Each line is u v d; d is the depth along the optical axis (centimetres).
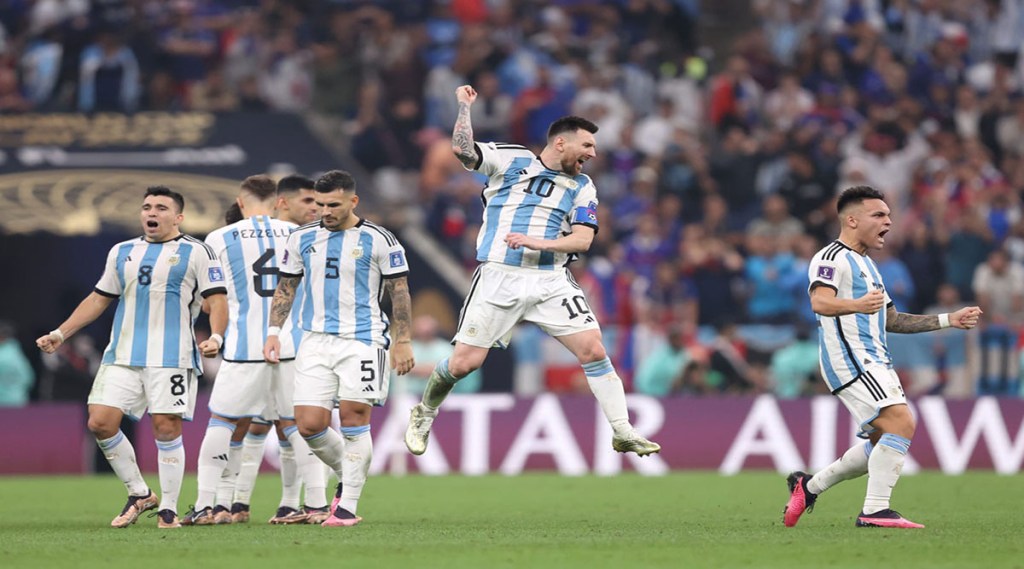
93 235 5944
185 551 2591
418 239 6353
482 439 5684
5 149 6606
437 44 8325
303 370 3080
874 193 3012
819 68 8156
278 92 8100
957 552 2552
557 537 2870
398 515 3625
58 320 5981
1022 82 8512
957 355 5716
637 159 7625
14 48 8150
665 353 5769
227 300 3272
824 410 5741
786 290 6397
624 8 8412
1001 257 6384
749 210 7450
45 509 3884
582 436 5700
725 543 2716
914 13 8569
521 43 8219
